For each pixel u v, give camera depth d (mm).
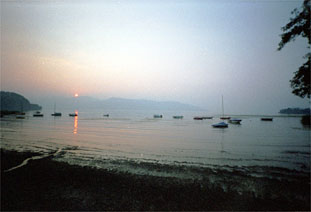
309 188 9312
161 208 7102
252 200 7934
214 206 7348
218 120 88188
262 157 16875
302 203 7773
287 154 18234
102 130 40719
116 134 33969
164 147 21547
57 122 63031
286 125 61625
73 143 22812
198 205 7387
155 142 25266
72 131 37156
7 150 17438
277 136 33406
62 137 28094
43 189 8523
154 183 9461
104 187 8867
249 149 20828
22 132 33500
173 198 7898
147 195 8117
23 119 77000
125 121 76000
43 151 17438
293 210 7234
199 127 52250
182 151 19312
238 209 7188
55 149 18688
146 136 31859
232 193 8547
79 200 7566
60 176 10203
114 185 9125
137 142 24953
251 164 14289
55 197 7773
